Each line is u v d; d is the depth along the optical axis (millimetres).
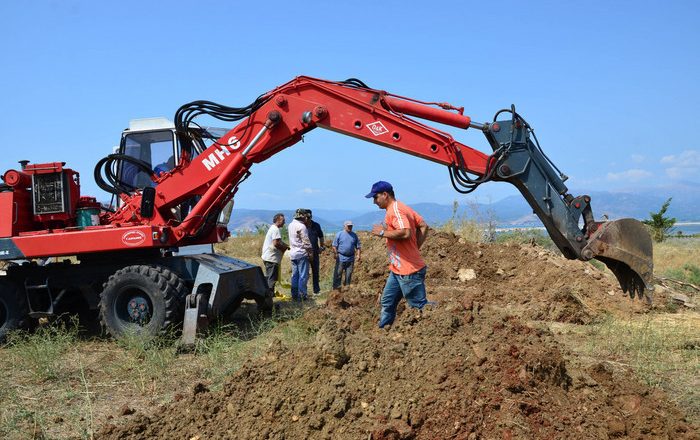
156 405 5348
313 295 11680
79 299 8938
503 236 17188
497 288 10539
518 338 4711
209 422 4348
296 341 7059
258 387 4527
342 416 4133
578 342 7141
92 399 5566
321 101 7570
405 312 5418
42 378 6191
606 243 6562
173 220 8305
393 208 6340
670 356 6414
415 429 4004
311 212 11188
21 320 8094
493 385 4215
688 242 23109
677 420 4383
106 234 7730
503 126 6871
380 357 4559
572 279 10039
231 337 7664
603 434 4020
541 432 3969
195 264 8023
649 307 9156
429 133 7094
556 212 6758
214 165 8023
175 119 7984
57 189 8109
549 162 6859
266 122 7668
